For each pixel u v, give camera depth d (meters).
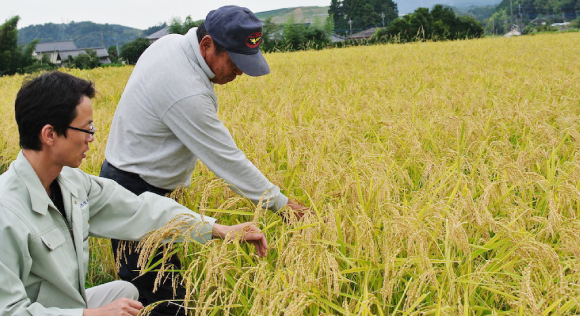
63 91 2.22
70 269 2.42
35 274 2.31
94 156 5.09
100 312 2.30
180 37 3.14
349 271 2.55
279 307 2.17
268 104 7.58
